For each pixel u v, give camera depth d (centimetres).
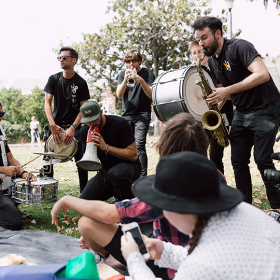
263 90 307
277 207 317
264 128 309
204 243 105
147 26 2059
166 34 2108
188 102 376
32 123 1659
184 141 159
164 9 2125
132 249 134
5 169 332
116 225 185
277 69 1681
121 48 2220
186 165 106
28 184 318
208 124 354
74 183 577
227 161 842
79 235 321
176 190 106
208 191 105
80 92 441
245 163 332
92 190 313
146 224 221
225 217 108
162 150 165
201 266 100
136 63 453
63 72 439
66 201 183
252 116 315
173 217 113
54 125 416
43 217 379
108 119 315
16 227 326
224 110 391
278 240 109
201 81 368
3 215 323
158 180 112
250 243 104
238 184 336
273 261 103
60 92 436
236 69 318
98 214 171
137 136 465
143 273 125
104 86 2434
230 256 100
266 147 312
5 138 362
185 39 2128
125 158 315
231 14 852
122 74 479
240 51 307
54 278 156
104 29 2184
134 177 321
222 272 99
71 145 416
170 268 172
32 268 164
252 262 100
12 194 333
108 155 321
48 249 276
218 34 320
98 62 2250
